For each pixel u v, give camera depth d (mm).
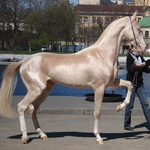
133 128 8078
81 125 8430
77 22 60625
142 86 7453
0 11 51094
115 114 10008
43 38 51000
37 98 6410
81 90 17234
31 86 6328
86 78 6172
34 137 6953
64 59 6320
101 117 9617
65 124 8547
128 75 7531
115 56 6254
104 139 6832
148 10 69938
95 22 66312
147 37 66000
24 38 52969
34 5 54031
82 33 63250
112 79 6227
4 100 6418
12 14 51875
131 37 6180
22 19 52750
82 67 6164
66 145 6301
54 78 6309
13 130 7711
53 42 53844
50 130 7781
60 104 10688
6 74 6449
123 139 6875
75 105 10516
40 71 6336
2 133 7363
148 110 7434
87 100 11602
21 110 6336
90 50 6332
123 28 6238
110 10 70562
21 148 6078
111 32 6242
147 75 26969
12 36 53031
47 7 53656
